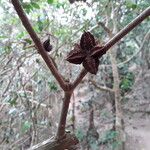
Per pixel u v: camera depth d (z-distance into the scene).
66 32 3.68
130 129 6.50
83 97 6.51
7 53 3.22
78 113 6.47
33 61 3.65
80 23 3.93
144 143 6.15
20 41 3.10
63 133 1.30
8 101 3.71
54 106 4.13
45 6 3.29
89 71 1.10
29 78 3.64
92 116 6.12
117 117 4.69
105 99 6.55
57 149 1.32
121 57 6.48
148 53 6.82
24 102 3.90
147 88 7.08
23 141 4.05
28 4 2.46
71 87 1.15
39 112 4.14
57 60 3.69
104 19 4.34
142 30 6.18
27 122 3.94
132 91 6.70
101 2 4.02
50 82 3.96
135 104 6.89
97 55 1.11
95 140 5.85
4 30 3.84
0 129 3.99
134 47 6.76
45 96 4.05
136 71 6.96
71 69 3.78
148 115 6.74
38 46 1.10
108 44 1.11
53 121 4.07
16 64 3.43
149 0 4.14
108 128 6.38
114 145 5.03
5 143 4.04
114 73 4.62
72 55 1.13
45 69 3.82
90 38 1.12
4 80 3.72
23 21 1.05
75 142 1.35
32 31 1.07
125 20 4.62
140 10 4.11
